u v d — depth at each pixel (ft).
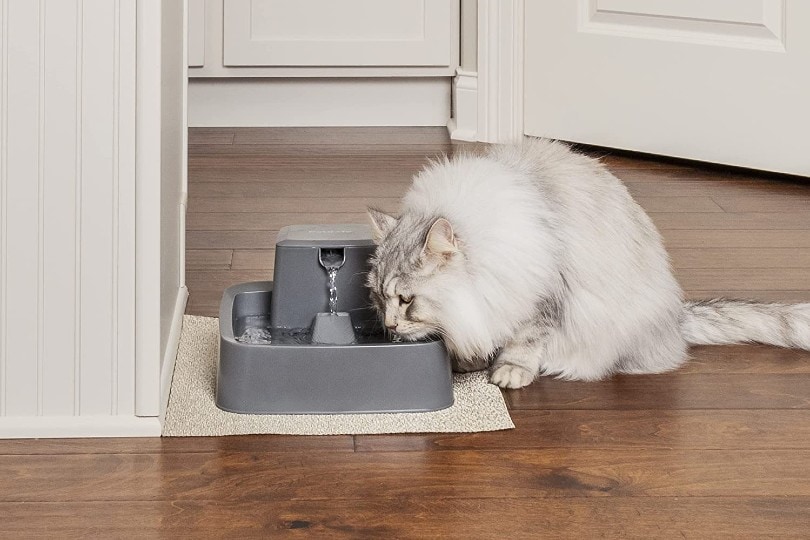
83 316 5.76
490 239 6.22
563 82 12.70
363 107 13.94
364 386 6.14
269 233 9.64
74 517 5.03
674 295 7.14
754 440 5.91
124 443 5.79
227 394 6.17
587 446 5.83
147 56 5.57
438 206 6.43
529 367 6.72
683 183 11.47
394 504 5.18
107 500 5.19
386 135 13.56
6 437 5.81
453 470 5.54
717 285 8.47
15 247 5.67
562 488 5.35
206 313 7.84
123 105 5.60
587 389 6.67
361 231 7.04
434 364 6.18
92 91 5.58
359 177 11.51
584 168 7.04
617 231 6.84
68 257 5.70
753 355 7.25
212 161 12.16
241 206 10.43
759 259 9.09
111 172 5.65
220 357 6.24
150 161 5.65
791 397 6.52
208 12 13.35
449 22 13.48
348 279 6.82
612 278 6.73
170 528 4.94
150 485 5.34
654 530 4.95
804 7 11.05
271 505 5.16
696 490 5.34
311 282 6.75
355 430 5.96
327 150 12.73
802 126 11.32
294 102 13.88
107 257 5.72
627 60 12.21
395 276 6.16
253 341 6.69
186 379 6.62
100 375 5.83
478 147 12.88
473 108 13.23
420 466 5.57
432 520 5.03
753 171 11.94
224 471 5.50
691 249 9.35
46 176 5.63
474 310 6.17
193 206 10.41
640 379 6.84
